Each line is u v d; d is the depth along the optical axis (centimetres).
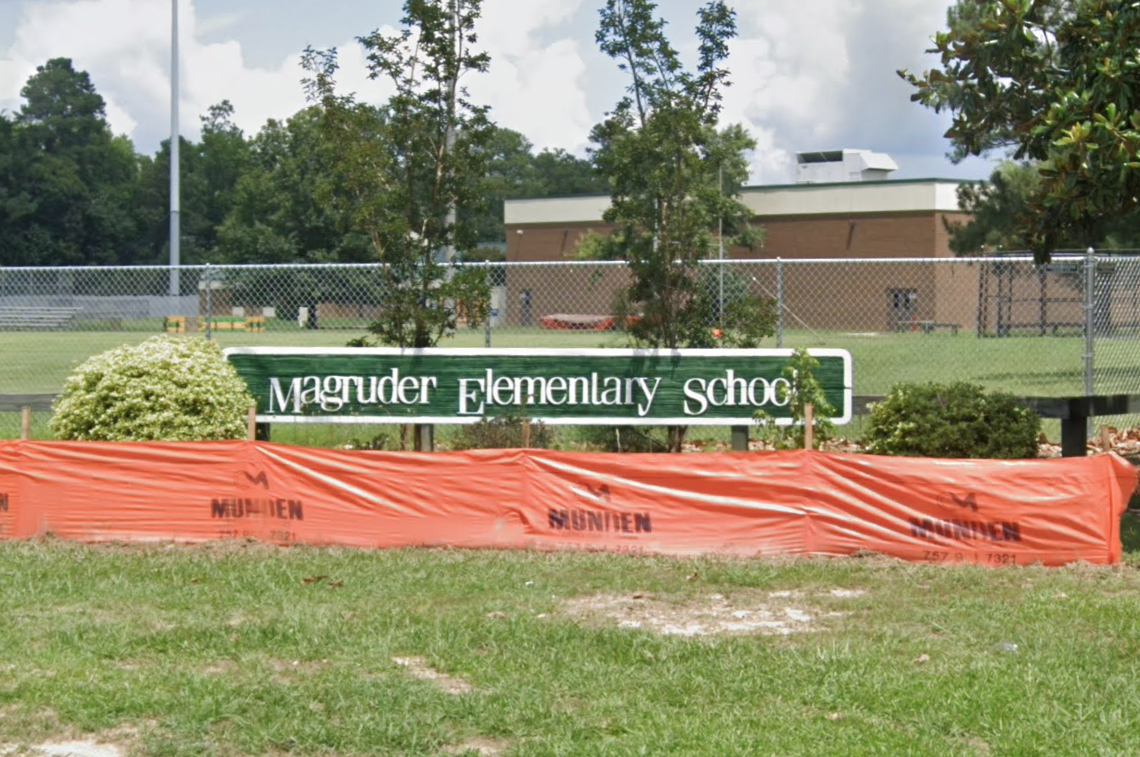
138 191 9944
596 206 6094
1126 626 721
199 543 991
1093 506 898
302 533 991
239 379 1218
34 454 1015
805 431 1137
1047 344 3153
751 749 536
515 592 818
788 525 942
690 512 952
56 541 999
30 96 10144
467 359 1264
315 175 6644
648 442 1346
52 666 652
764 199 5834
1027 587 830
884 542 930
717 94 1291
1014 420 1097
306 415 1277
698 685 620
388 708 585
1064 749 534
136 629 720
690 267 1316
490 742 556
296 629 714
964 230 3120
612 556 934
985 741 549
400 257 1311
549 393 1257
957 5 2331
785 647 687
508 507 972
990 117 1174
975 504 914
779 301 1350
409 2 1280
